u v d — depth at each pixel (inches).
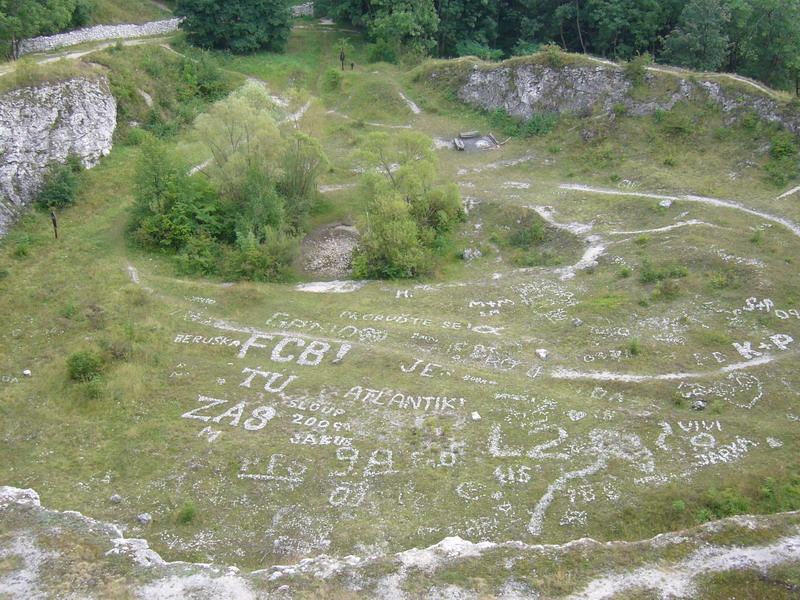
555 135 1979.6
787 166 1636.3
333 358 1149.7
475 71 2215.8
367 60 2561.5
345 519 826.8
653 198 1609.3
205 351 1174.3
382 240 1465.3
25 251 1475.1
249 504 853.2
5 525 763.4
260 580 679.1
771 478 844.0
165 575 689.6
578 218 1596.9
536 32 2765.7
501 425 967.6
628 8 2404.0
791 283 1211.2
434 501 847.7
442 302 1331.2
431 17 2571.4
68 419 1018.1
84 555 717.9
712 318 1160.2
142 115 2060.8
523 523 811.4
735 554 682.2
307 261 1561.3
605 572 671.1
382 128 2170.3
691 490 837.2
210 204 1596.9
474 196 1748.3
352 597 650.8
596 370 1077.1
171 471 908.0
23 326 1266.0
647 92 1907.0
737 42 2224.4
